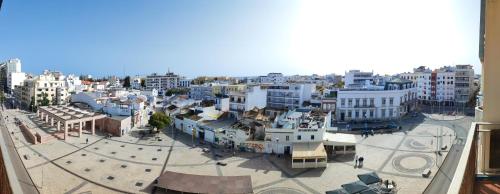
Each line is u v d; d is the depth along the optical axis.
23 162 50.06
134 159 53.59
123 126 73.31
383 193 35.53
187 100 105.56
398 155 52.53
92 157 54.56
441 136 64.69
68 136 70.25
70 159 53.06
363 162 49.75
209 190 37.47
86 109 93.69
